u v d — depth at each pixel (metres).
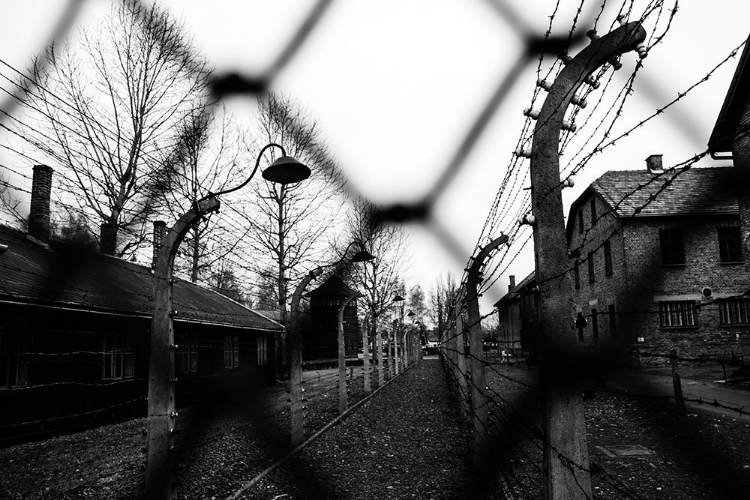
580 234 25.30
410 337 36.12
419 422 10.98
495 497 5.62
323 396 16.39
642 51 2.20
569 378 2.59
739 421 9.04
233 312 20.09
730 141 1.72
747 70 11.62
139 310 12.16
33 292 9.78
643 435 8.41
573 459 2.53
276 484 6.56
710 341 17.91
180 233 4.85
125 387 12.41
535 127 2.79
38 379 9.94
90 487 6.27
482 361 6.20
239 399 15.65
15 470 7.14
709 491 5.50
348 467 7.37
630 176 22.05
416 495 5.93
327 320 30.52
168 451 4.54
